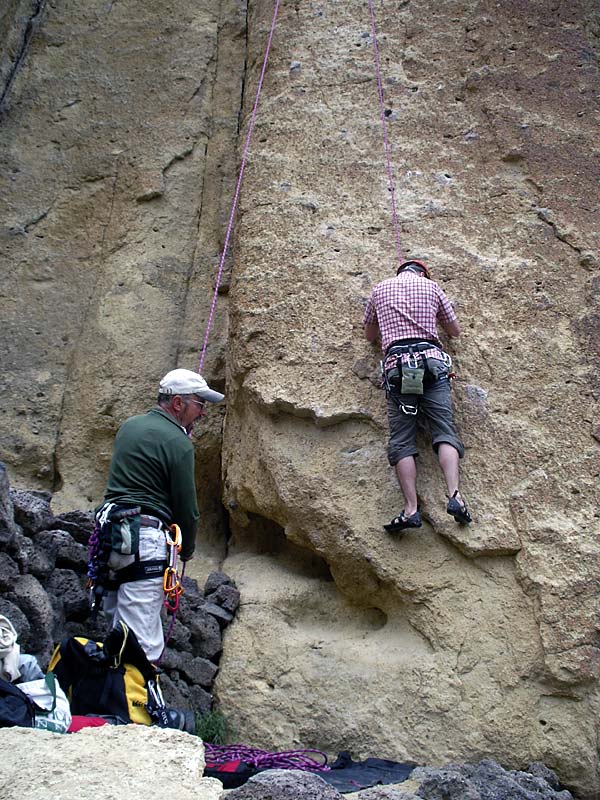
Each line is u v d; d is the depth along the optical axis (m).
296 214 6.52
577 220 6.39
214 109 7.80
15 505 5.05
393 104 6.88
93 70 7.95
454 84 6.92
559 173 6.54
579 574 5.34
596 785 5.05
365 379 5.94
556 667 5.17
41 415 6.80
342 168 6.68
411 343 5.52
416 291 5.65
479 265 6.25
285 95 7.03
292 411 5.93
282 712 5.46
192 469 4.80
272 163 6.76
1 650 4.03
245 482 6.15
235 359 6.25
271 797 3.53
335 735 5.33
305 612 5.89
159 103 7.80
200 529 6.69
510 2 7.21
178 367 6.94
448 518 5.53
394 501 5.65
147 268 7.22
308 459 5.83
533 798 4.45
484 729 5.15
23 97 7.83
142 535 4.57
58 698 4.10
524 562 5.42
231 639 5.74
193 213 7.45
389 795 3.83
